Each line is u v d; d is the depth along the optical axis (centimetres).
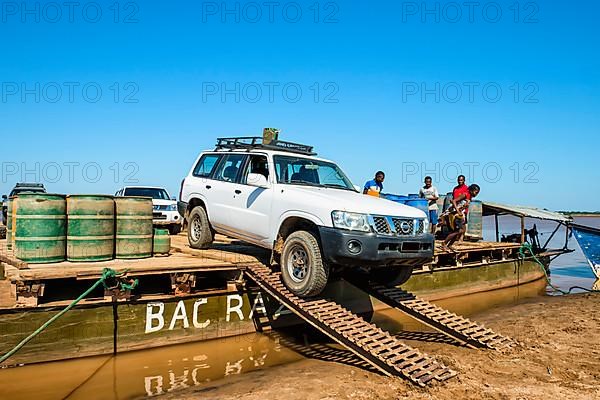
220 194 902
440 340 812
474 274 1392
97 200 759
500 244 1522
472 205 1697
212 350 739
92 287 641
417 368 604
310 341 798
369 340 644
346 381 593
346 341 648
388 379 599
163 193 1688
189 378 617
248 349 747
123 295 668
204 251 900
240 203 849
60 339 628
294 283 718
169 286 786
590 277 1834
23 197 716
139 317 692
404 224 721
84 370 634
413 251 720
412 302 820
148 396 555
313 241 704
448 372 610
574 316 1015
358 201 723
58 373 618
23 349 605
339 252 671
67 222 748
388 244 688
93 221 754
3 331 592
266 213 791
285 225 766
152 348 702
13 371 596
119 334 673
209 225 933
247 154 883
